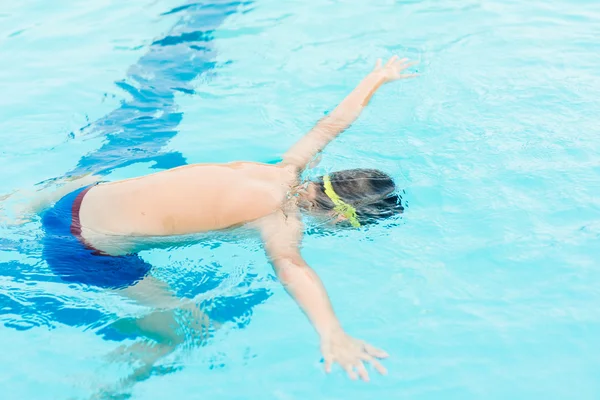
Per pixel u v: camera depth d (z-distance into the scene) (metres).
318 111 3.96
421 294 2.67
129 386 2.33
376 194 2.96
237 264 2.76
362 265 2.79
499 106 3.91
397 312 2.60
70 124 3.92
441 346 2.46
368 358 2.23
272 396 2.29
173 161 3.53
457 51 4.60
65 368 2.39
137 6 5.60
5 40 5.01
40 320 2.55
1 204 3.04
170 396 2.29
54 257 2.77
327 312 2.42
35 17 5.41
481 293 2.68
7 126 3.89
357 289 2.69
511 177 3.31
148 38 5.01
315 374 2.37
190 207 2.78
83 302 2.62
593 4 5.35
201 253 2.82
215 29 5.11
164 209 2.78
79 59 4.71
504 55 4.53
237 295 2.64
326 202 2.86
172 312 2.58
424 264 2.81
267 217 2.78
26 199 3.08
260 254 2.75
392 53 4.61
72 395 2.30
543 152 3.50
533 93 4.04
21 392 2.31
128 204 2.82
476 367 2.39
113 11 5.49
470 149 3.52
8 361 2.42
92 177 3.21
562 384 2.32
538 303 2.63
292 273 2.54
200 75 4.45
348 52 4.66
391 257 2.84
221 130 3.82
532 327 2.53
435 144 3.54
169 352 2.45
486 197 3.18
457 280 2.74
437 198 3.16
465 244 2.91
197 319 2.55
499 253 2.87
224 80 4.38
